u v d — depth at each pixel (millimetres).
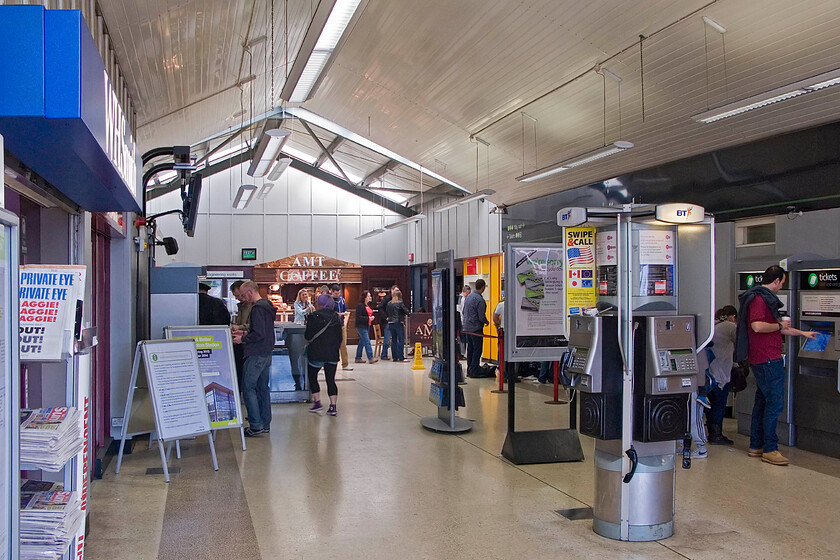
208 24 6590
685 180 9203
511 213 14273
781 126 7562
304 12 7523
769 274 6387
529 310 6590
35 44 2684
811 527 4582
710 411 7160
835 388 6441
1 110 2646
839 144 7020
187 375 6090
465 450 6855
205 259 20812
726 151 8484
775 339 6297
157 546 4230
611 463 4398
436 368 8031
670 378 4293
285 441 7266
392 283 22062
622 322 4340
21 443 2758
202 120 11438
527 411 9008
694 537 4398
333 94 12469
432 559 4047
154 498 5238
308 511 4934
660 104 8320
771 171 7828
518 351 6543
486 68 9234
